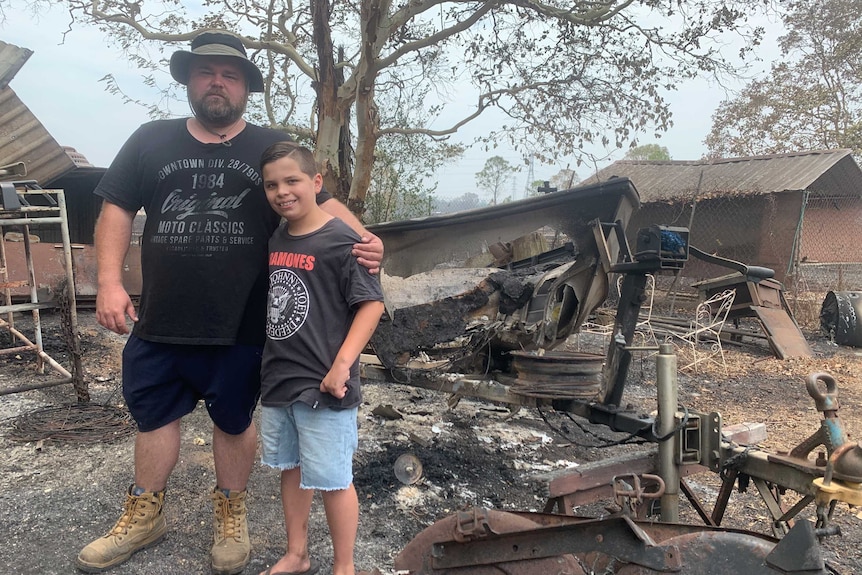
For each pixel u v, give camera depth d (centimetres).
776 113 2184
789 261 1287
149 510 267
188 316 248
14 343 673
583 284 328
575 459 404
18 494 323
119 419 443
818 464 210
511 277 358
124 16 970
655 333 902
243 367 254
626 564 180
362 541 287
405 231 368
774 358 786
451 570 195
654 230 278
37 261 835
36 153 1023
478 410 503
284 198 218
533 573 188
